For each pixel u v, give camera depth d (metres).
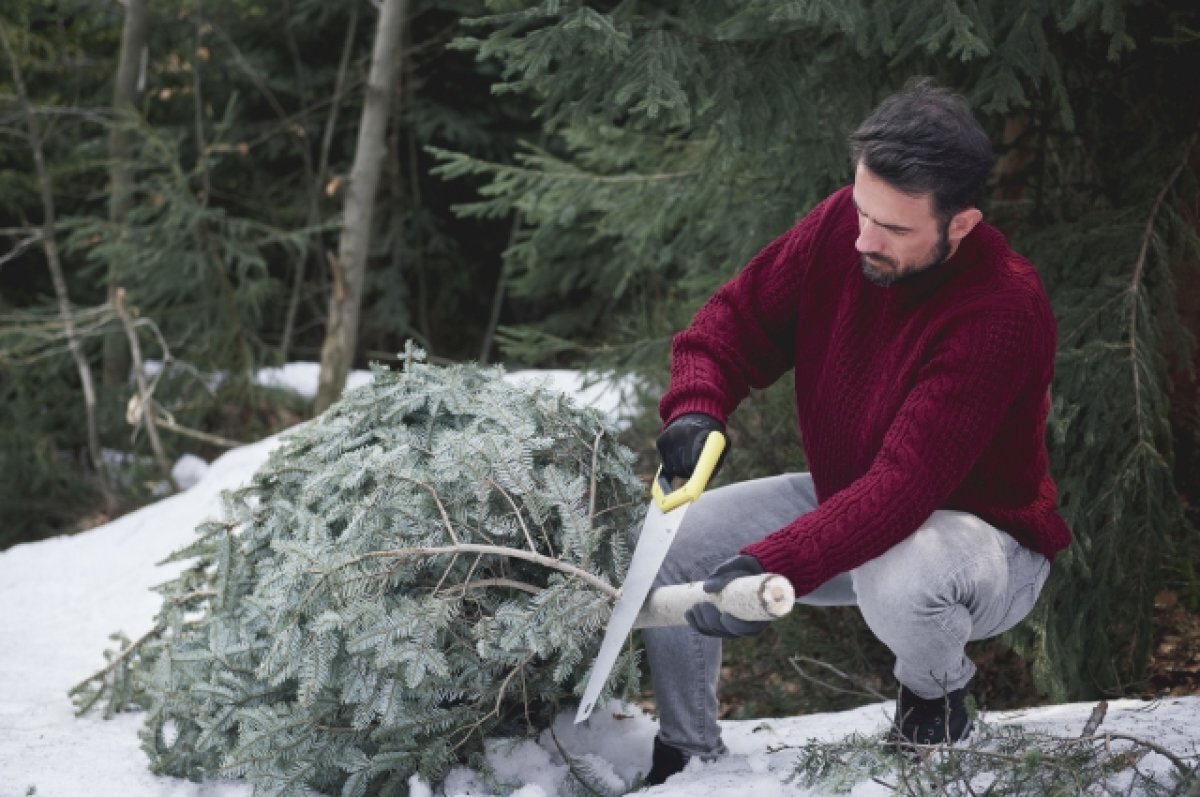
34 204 10.25
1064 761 2.20
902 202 2.06
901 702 2.46
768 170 4.30
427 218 10.33
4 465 8.20
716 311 2.55
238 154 10.13
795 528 2.12
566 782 2.66
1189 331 3.73
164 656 2.97
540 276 7.84
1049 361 2.22
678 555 2.56
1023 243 3.88
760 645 4.21
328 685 2.53
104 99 10.31
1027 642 3.52
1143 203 3.76
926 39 3.29
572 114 3.64
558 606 2.40
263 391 8.51
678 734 2.63
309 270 11.34
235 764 2.52
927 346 2.19
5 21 9.47
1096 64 3.91
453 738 2.67
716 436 2.30
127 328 7.67
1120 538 3.40
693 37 3.63
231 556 2.97
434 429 2.79
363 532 2.52
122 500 8.12
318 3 9.73
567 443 2.72
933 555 2.25
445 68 10.09
